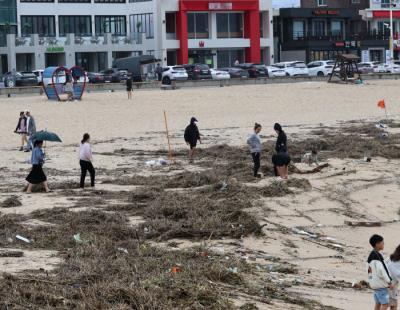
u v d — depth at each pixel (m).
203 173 67.50
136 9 198.75
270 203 56.66
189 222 49.62
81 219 49.62
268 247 46.81
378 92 142.62
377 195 61.56
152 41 195.25
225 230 48.69
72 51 187.38
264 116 113.44
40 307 30.78
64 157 80.38
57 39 186.12
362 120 108.31
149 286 33.69
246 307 32.72
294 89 146.75
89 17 196.12
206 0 196.88
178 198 56.44
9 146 88.56
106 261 38.75
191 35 198.12
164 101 127.88
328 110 120.00
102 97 133.50
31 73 159.88
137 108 120.06
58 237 44.84
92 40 189.88
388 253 46.94
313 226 52.53
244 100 130.00
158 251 42.31
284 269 41.62
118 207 54.56
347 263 44.28
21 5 187.12
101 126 103.62
